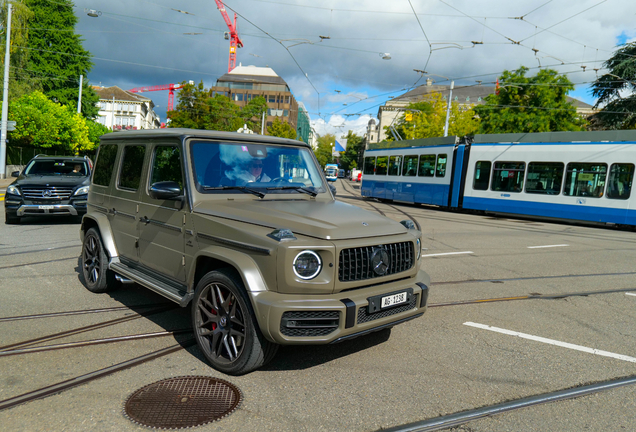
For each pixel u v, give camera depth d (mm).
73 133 33094
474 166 19438
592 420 2887
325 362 3652
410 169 23250
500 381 3412
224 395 3045
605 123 34062
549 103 32656
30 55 45781
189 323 4414
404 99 97188
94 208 5371
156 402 2928
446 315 5039
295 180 4398
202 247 3570
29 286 5594
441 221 15234
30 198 10172
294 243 3037
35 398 2945
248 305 3146
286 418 2785
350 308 3078
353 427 2707
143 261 4383
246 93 100812
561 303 5668
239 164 4109
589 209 15977
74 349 3752
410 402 3037
